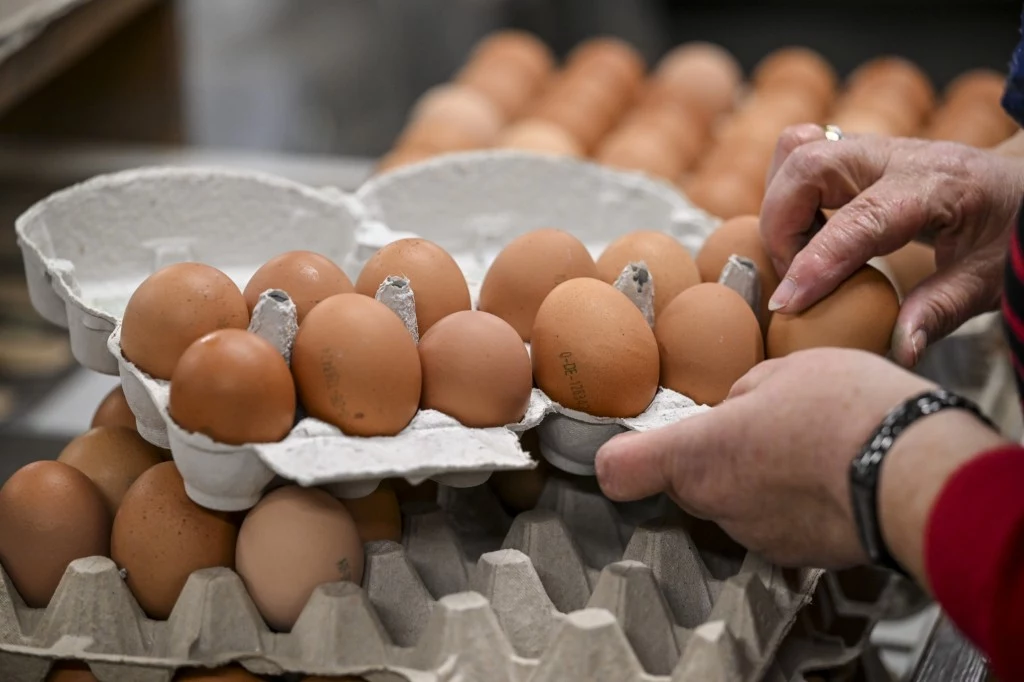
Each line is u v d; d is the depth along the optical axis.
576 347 0.84
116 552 0.84
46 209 1.01
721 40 3.65
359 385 0.76
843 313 0.88
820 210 0.99
